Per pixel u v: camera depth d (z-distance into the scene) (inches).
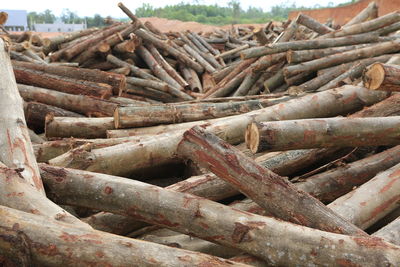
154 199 125.0
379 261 102.3
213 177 165.2
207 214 118.4
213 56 655.1
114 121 222.7
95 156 175.2
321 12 1181.7
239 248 114.7
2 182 120.3
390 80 168.1
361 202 147.5
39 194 122.0
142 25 522.6
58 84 313.7
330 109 221.5
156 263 97.3
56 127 222.7
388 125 163.8
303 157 184.7
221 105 234.8
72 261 95.7
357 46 375.2
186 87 476.1
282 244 109.5
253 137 150.3
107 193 131.6
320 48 378.0
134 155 181.0
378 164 177.9
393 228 130.4
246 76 391.9
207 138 132.3
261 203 128.2
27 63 350.9
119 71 470.6
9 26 2207.2
